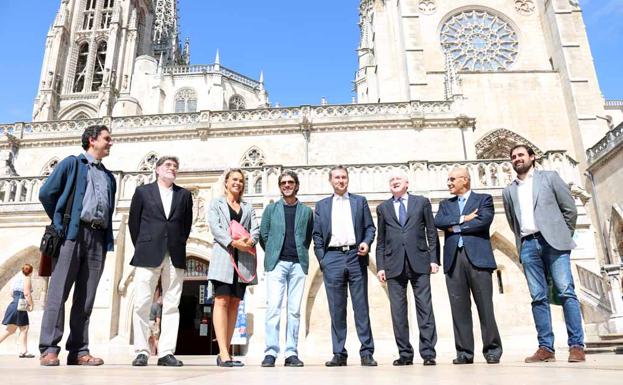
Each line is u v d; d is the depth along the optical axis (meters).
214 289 7.56
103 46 71.81
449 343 16.09
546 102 36.09
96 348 16.11
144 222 7.60
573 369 4.46
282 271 7.97
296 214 8.33
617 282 16.20
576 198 19.62
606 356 9.01
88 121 31.77
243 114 31.12
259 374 4.56
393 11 44.00
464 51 40.16
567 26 37.78
